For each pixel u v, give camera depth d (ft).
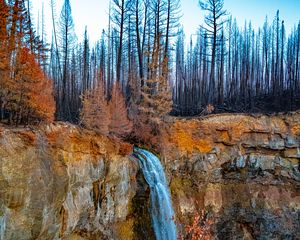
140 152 72.54
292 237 82.07
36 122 45.03
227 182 87.35
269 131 87.71
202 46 179.22
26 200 36.42
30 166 37.40
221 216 83.25
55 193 41.14
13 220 34.81
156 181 71.00
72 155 46.70
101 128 60.34
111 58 159.94
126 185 61.46
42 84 47.50
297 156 87.04
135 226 62.03
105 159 55.11
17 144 36.58
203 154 85.10
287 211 84.53
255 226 83.82
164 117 83.82
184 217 78.07
